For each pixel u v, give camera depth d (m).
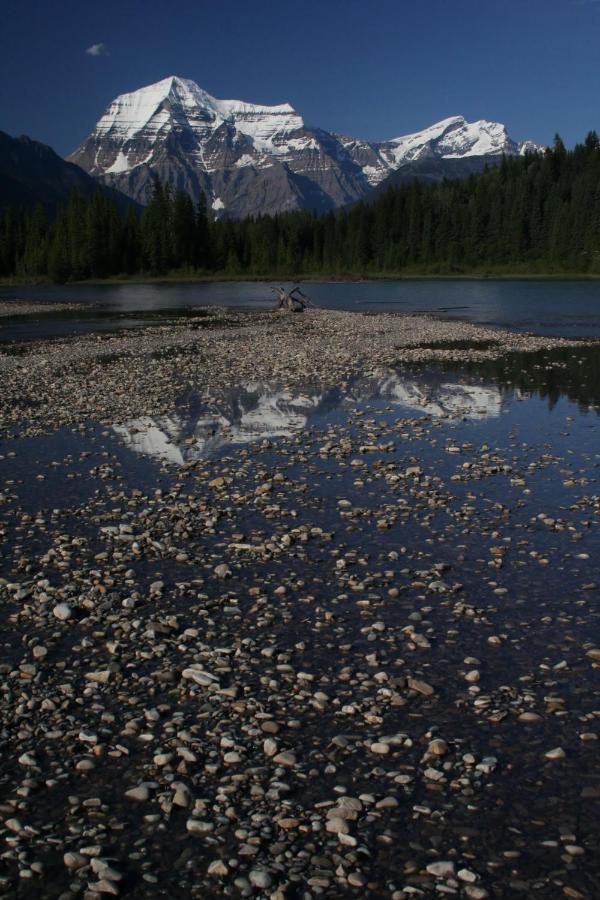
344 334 45.84
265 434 19.42
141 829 5.89
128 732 7.08
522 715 7.27
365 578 10.53
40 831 5.88
